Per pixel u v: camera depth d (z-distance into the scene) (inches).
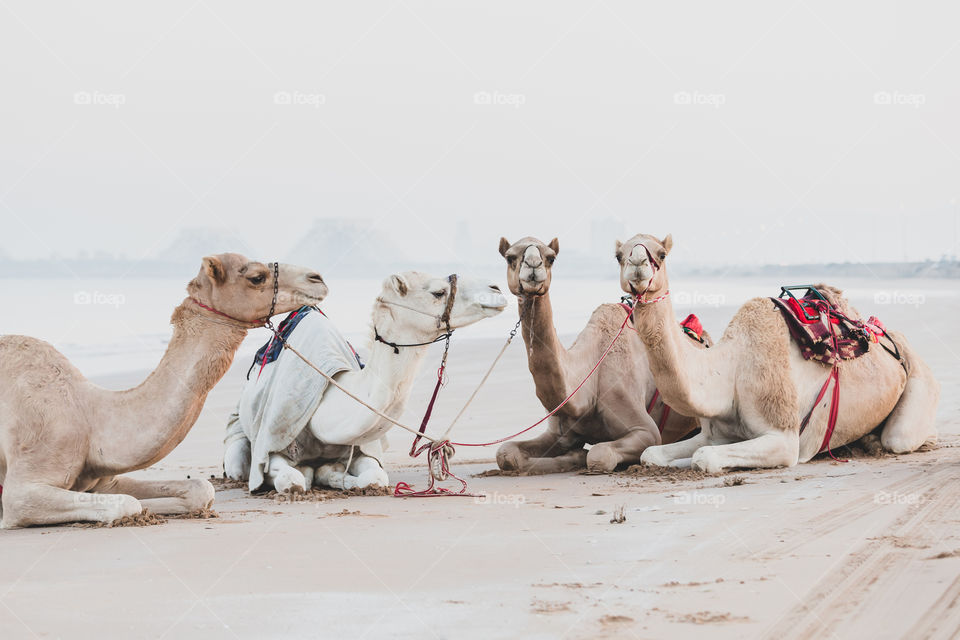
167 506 281.7
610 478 354.0
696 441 374.0
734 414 367.9
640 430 384.2
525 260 340.8
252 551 229.9
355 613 175.5
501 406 606.5
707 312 1226.6
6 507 265.6
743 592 183.5
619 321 400.2
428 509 294.8
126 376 805.2
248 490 357.4
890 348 411.5
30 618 174.4
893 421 402.9
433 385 697.0
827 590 183.0
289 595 188.4
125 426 271.6
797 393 369.4
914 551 210.4
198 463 455.8
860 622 164.2
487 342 1019.3
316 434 339.3
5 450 268.7
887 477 321.4
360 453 360.5
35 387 271.1
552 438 395.9
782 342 369.4
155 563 217.6
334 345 350.3
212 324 271.1
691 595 182.4
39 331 1182.3
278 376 350.0
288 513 291.3
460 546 233.1
